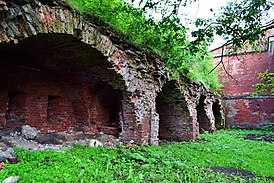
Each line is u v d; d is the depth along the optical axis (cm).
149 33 784
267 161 800
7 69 777
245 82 2161
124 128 854
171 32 629
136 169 557
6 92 786
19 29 482
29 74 839
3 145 599
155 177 508
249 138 1481
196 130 1314
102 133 947
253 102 2108
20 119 828
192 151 895
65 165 496
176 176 534
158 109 1318
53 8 537
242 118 2139
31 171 429
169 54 638
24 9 481
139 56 820
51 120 932
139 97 835
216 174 595
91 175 459
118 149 728
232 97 2198
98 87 955
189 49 587
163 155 711
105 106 1044
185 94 1177
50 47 669
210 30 547
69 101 985
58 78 928
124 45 755
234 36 544
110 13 720
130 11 724
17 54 739
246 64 2166
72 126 994
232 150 980
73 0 632
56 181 402
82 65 785
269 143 1230
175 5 582
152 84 902
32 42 628
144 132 839
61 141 758
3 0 449
